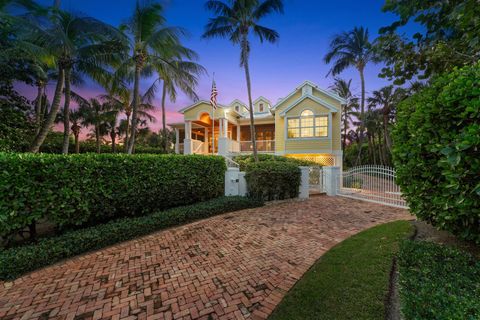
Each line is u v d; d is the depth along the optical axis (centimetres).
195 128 2062
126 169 530
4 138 738
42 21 768
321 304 234
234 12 1134
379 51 346
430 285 185
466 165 216
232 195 849
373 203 789
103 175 486
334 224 545
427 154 279
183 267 341
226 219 605
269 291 277
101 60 906
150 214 564
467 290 181
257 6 1128
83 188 449
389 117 2250
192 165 701
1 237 372
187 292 278
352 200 853
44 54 767
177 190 649
